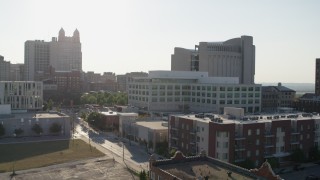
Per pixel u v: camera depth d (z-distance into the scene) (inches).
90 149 6343.5
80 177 4616.1
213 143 4899.1
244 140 4936.0
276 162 4963.1
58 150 6240.2
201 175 2861.7
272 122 5216.5
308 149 5600.4
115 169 5017.2
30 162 5359.3
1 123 7401.6
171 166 3129.9
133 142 7037.4
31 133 7662.4
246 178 2800.2
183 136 5580.7
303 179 4552.2
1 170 4896.7
